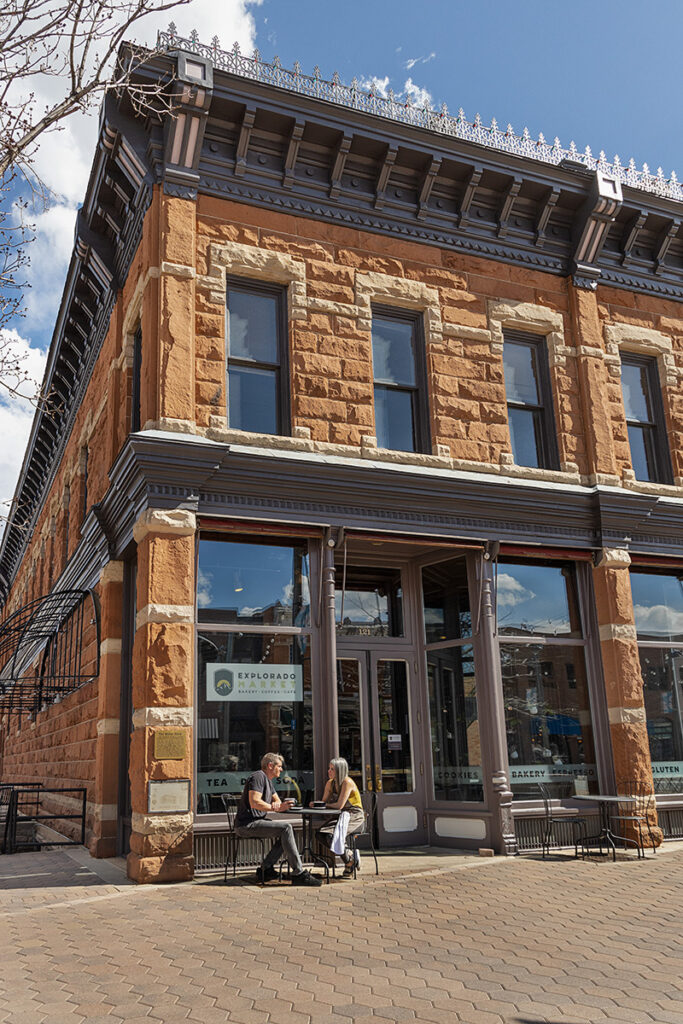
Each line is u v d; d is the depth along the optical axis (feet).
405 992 17.95
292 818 35.70
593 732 42.83
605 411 46.62
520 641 42.09
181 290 37.65
